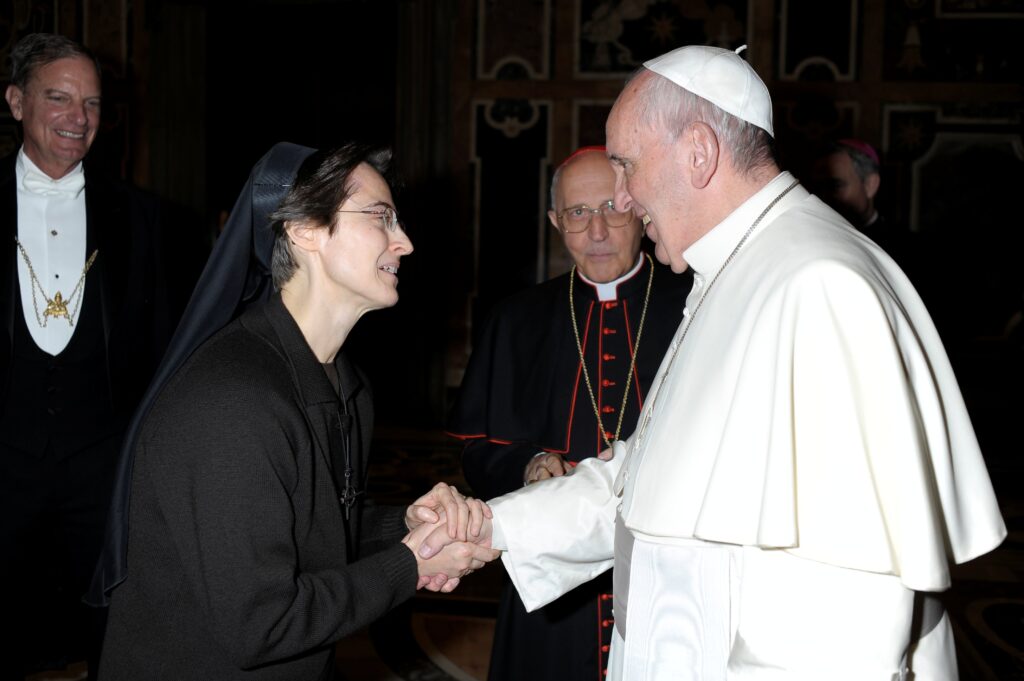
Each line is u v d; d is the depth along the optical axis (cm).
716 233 153
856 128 717
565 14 735
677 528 142
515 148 745
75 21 752
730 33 722
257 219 162
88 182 285
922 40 709
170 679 146
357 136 772
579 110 738
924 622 146
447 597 407
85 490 275
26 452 268
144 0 750
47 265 277
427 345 759
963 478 142
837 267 133
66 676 307
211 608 138
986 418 707
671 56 158
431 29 743
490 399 248
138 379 289
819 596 126
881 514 125
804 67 719
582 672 222
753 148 152
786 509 126
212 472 138
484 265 753
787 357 133
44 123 272
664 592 148
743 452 134
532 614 224
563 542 184
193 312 163
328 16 767
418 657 347
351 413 173
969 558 138
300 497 148
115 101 754
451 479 594
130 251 287
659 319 241
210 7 766
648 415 171
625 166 159
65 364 273
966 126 709
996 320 709
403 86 751
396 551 161
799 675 125
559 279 258
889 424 126
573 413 239
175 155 762
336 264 154
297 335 155
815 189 444
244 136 779
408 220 750
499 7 740
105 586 156
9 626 285
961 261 713
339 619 146
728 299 149
